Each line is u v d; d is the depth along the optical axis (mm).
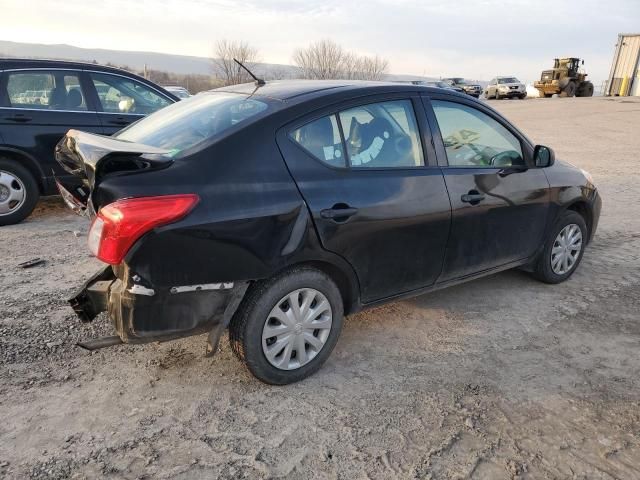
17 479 2215
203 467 2326
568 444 2516
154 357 3195
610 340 3539
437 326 3717
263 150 2705
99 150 2500
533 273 4438
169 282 2445
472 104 3691
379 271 3135
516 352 3371
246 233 2564
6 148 5559
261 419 2660
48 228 5715
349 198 2898
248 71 3613
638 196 7980
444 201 3328
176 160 2539
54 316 3645
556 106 26984
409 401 2832
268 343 2830
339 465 2359
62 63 6020
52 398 2768
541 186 4016
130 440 2479
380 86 3262
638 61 37625
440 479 2287
